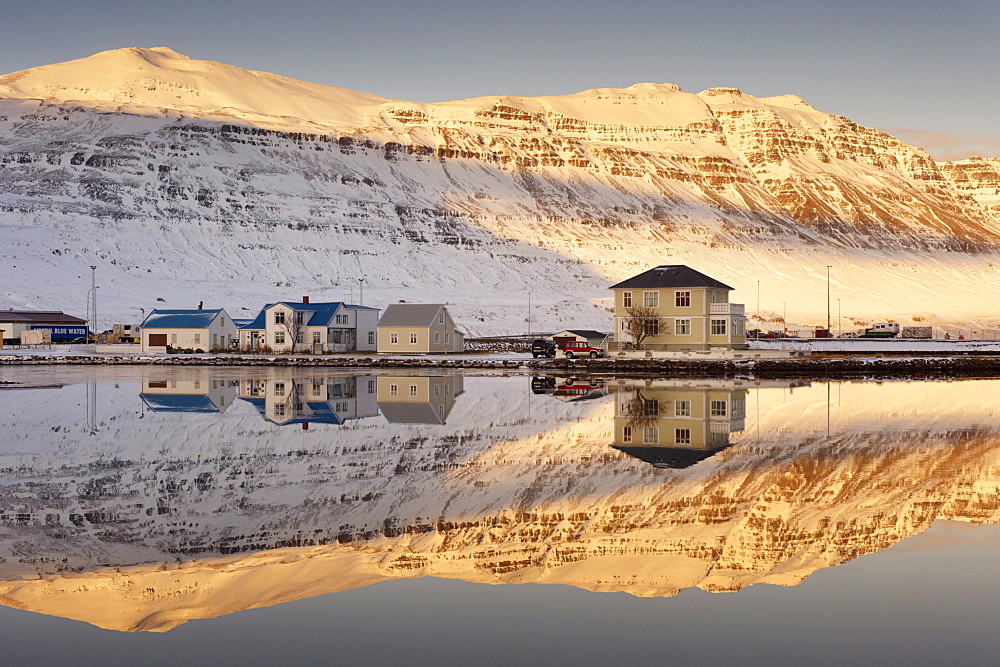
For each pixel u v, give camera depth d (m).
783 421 47.12
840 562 21.42
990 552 22.23
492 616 17.86
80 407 53.84
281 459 34.84
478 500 27.48
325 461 34.38
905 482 30.38
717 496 28.12
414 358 104.06
